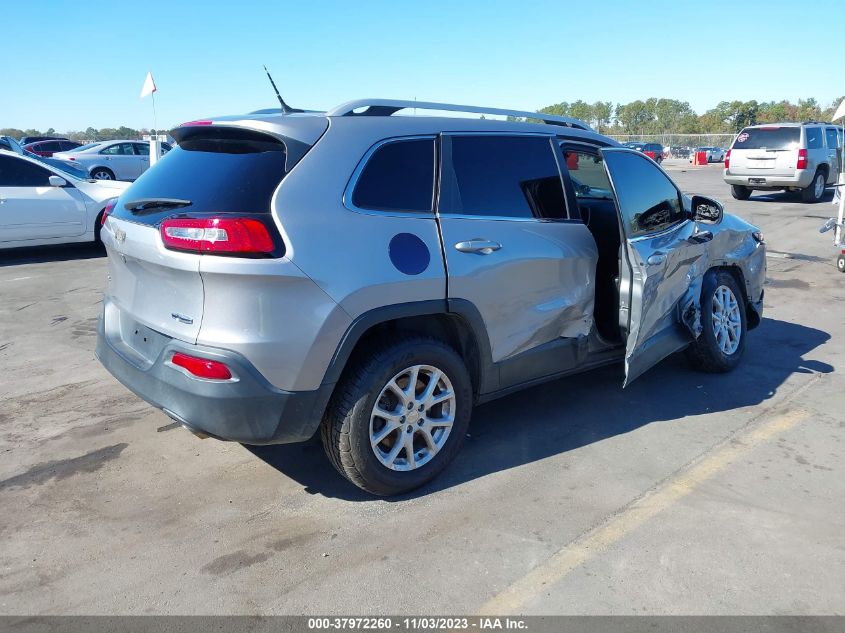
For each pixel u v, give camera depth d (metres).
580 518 3.28
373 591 2.78
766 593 2.75
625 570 2.90
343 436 3.21
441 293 3.36
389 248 3.20
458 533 3.17
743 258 5.22
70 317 6.84
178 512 3.36
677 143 58.12
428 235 3.36
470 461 3.86
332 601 2.72
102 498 3.48
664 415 4.45
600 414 4.48
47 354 5.70
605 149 4.17
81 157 20.98
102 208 10.41
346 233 3.10
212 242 2.85
